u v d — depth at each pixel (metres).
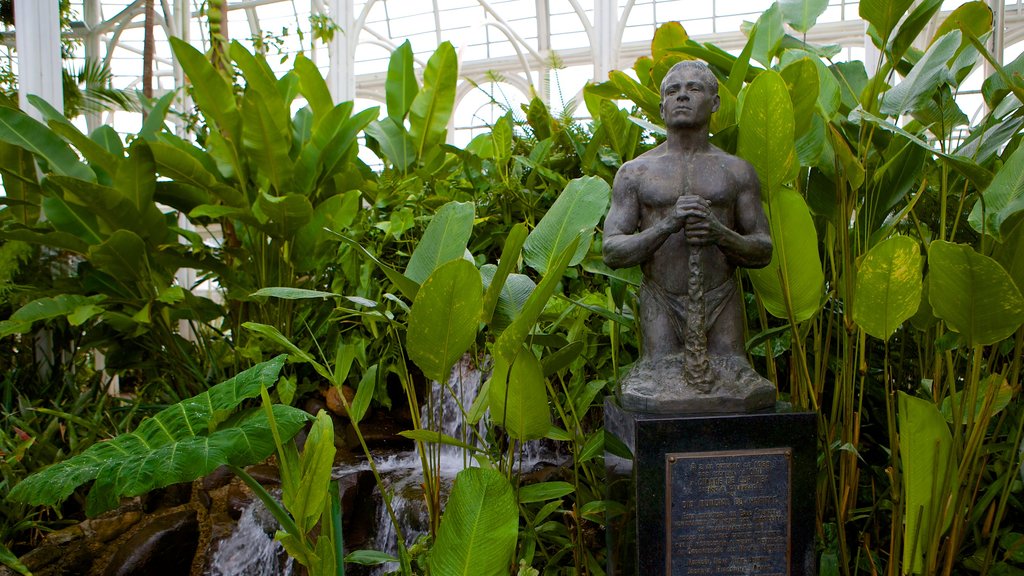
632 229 2.37
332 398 4.58
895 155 2.56
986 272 2.00
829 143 2.83
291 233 4.41
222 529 3.73
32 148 4.33
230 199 4.45
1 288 4.48
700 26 15.79
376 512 3.61
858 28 14.41
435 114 5.74
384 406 4.79
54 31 5.30
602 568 2.90
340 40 9.52
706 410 2.28
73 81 8.52
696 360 2.28
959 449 2.39
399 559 2.61
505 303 2.50
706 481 2.22
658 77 3.23
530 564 2.53
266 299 4.46
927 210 3.27
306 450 2.17
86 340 4.77
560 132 4.42
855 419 2.71
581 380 3.02
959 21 2.32
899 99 2.77
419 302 2.13
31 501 2.06
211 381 4.80
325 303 4.84
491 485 2.07
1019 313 2.04
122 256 4.21
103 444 2.40
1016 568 2.47
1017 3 13.15
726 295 2.38
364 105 18.20
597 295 3.06
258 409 2.40
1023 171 2.28
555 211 2.62
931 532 2.27
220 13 5.84
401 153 5.89
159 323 4.62
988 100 2.92
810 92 2.50
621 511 2.38
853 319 2.51
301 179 4.89
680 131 2.34
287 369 4.75
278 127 4.61
